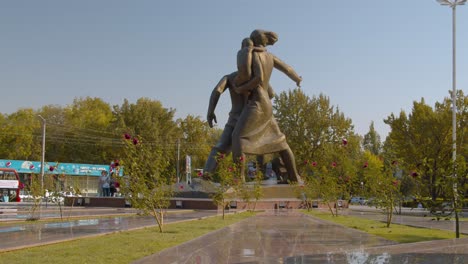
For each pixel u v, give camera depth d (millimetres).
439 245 9484
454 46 36344
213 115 33656
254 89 33844
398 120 52781
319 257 8328
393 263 7316
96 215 22203
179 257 8711
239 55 33094
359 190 25766
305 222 18953
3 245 10242
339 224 17844
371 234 13719
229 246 10438
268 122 34312
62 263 8062
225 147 34562
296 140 70000
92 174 58062
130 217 21609
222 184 22391
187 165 49062
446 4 36469
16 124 68875
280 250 9789
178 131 73188
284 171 36688
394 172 19750
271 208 34719
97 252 9359
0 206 32031
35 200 18906
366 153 67312
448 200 12180
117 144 69188
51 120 74312
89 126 74938
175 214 24812
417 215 27391
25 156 67438
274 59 34219
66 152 72000
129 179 13945
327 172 25891
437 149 49406
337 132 70000
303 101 71000
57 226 15945
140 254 9156
